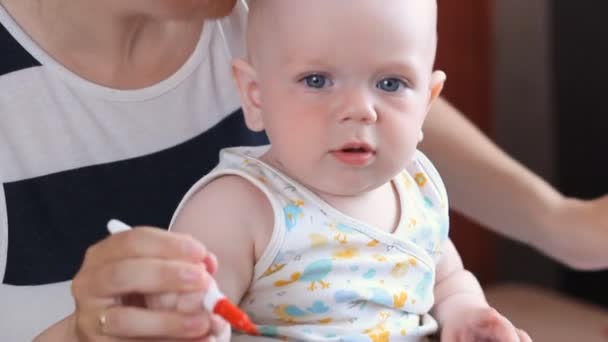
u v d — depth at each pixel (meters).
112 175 1.64
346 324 1.32
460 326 1.43
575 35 3.16
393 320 1.36
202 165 1.69
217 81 1.72
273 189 1.34
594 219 1.90
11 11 1.62
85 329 1.14
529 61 3.50
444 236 1.47
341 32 1.25
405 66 1.28
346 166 1.28
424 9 1.31
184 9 1.52
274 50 1.30
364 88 1.27
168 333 1.08
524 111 3.52
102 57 1.63
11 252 1.60
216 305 1.08
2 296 1.61
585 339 2.65
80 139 1.63
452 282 1.51
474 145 1.94
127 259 1.10
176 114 1.68
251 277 1.32
